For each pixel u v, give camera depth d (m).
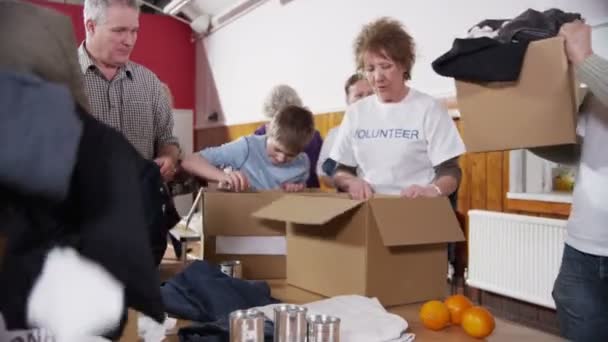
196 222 1.62
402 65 1.69
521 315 3.19
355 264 1.19
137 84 1.96
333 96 4.94
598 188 1.51
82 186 0.52
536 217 3.00
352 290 1.20
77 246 0.51
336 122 4.84
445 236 1.23
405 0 3.96
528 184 3.16
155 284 0.53
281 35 5.82
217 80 7.48
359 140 1.82
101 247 0.50
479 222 3.32
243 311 0.86
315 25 5.18
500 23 1.33
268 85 6.13
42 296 0.50
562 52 1.16
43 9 0.61
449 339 0.99
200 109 8.05
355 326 0.96
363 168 1.81
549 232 2.92
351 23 4.64
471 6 3.40
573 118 1.18
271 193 1.48
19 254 0.50
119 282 0.51
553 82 1.18
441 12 3.63
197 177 1.82
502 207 3.27
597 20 2.68
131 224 0.53
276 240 1.47
